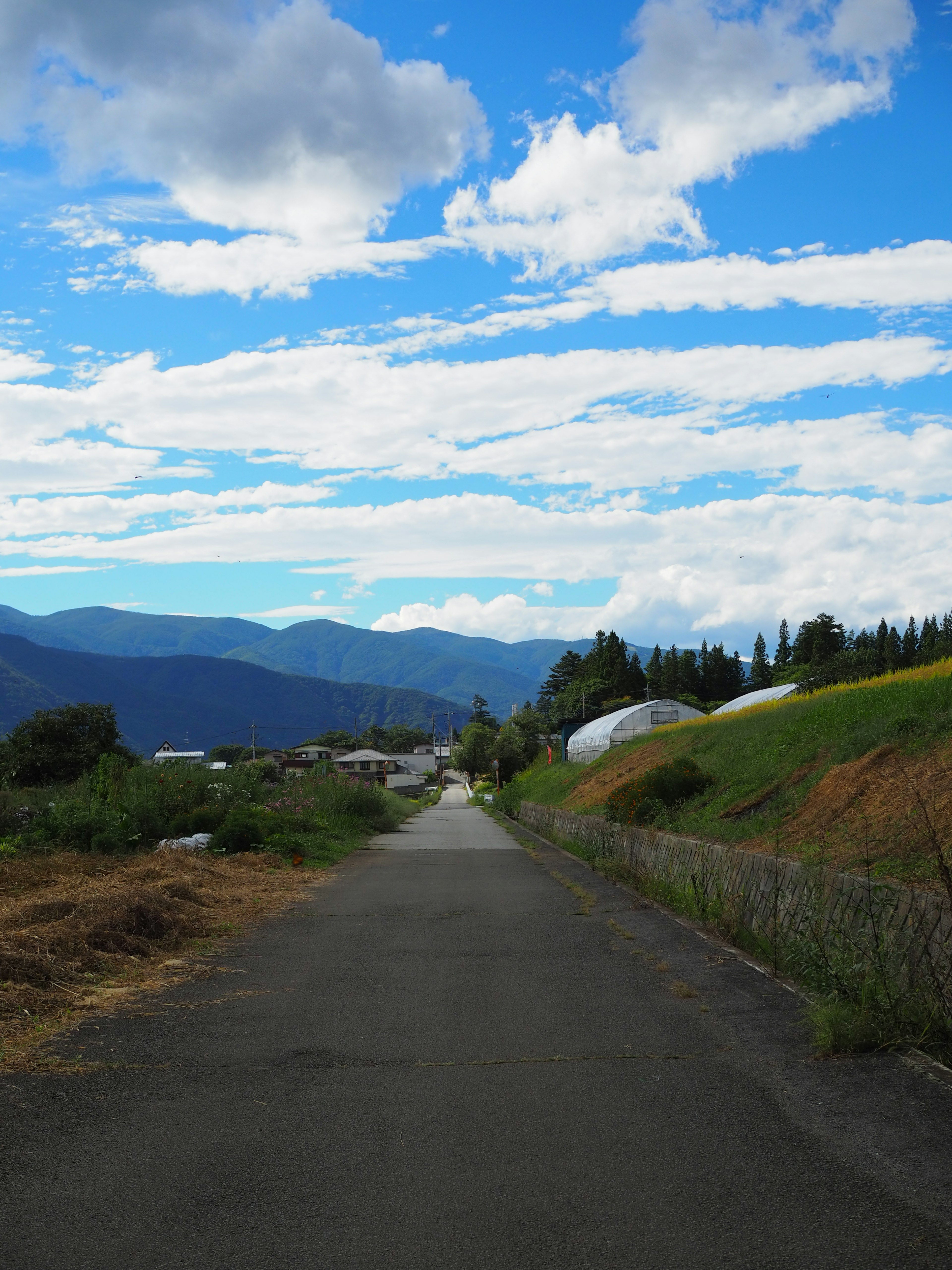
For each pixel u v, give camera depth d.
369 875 16.20
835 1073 4.89
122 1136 4.25
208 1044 5.78
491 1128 4.32
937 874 6.57
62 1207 3.55
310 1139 4.21
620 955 8.55
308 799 26.88
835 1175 3.70
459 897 13.11
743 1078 4.94
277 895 12.92
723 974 7.51
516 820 39.88
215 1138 4.23
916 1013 5.27
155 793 20.48
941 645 57.91
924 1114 4.24
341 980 7.63
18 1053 5.47
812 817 10.24
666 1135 4.18
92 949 7.95
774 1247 3.16
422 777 151.12
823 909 7.20
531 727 109.88
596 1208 3.49
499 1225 3.38
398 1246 3.24
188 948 8.83
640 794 16.06
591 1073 5.13
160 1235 3.33
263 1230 3.37
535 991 7.16
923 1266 3.02
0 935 7.68
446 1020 6.34
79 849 15.76
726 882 9.89
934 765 9.11
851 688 20.61
